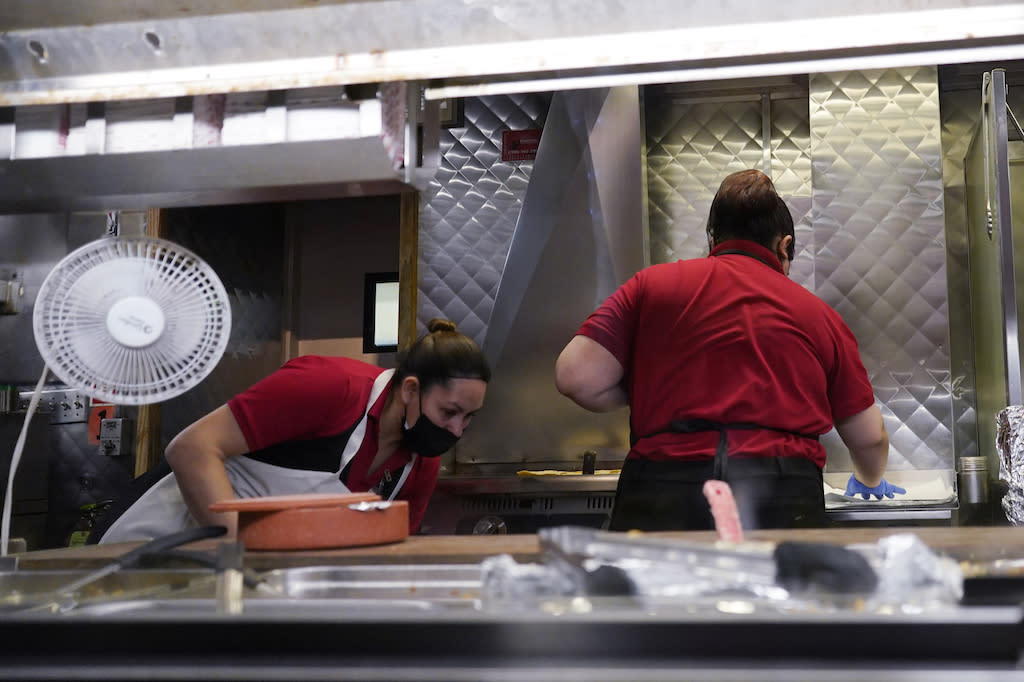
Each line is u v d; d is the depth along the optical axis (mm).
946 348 3666
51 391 4711
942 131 3941
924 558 811
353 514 1366
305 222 5195
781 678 667
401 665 706
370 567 1137
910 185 3723
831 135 3783
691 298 1823
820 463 1793
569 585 836
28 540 4492
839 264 3738
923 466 3641
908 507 3322
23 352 4727
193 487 1737
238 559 1062
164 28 1328
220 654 736
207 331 1293
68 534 4621
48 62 1384
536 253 3939
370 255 5098
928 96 3740
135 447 4562
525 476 3518
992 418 3443
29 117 1424
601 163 3889
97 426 4543
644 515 1748
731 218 1946
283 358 5109
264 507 1346
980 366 3691
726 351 1761
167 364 1288
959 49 1356
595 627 705
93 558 1339
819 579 811
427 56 1342
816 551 835
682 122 4141
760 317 1787
